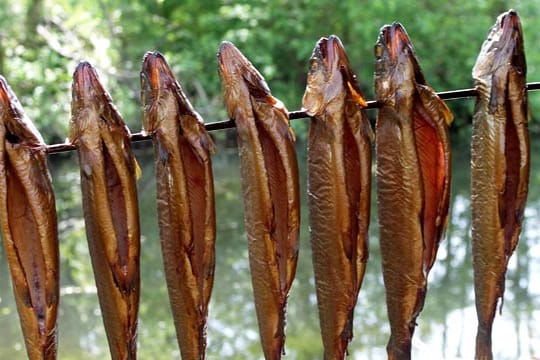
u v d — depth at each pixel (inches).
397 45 42.4
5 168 40.4
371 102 42.8
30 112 147.6
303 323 85.2
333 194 42.1
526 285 91.7
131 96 164.6
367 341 79.7
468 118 174.7
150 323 87.1
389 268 43.4
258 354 78.9
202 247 41.9
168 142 41.1
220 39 172.2
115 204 41.1
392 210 43.0
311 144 42.5
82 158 40.8
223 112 161.3
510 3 179.5
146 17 177.3
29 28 159.8
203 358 42.6
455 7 175.2
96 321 87.4
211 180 41.5
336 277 42.7
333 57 42.0
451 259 101.3
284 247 42.4
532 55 173.6
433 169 43.2
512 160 43.7
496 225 43.8
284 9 176.9
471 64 171.0
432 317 84.3
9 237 40.6
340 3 170.4
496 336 78.7
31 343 41.4
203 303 42.2
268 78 169.9
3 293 94.7
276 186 42.0
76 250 109.7
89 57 163.2
